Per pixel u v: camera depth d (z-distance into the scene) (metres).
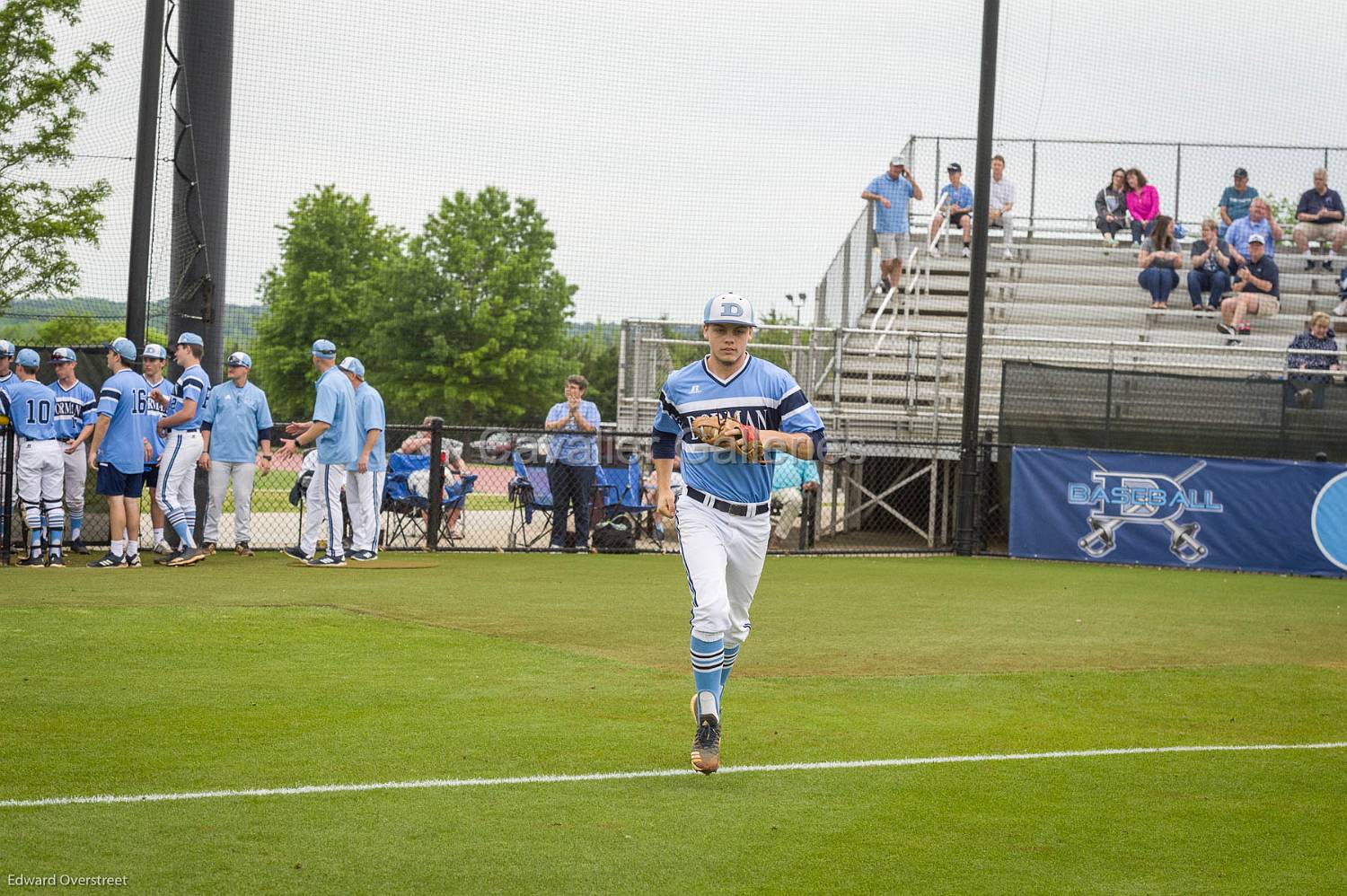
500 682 18.56
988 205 42.50
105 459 31.72
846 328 51.25
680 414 15.09
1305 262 58.28
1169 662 22.25
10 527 32.12
